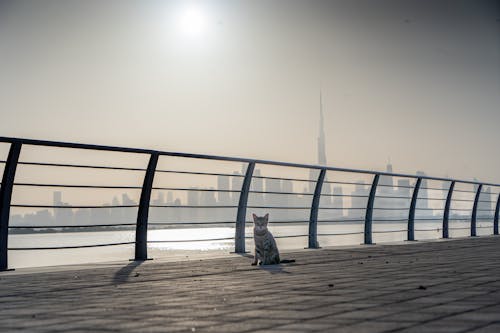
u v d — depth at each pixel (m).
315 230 10.53
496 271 6.02
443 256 8.31
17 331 3.23
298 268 6.82
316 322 3.30
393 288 4.75
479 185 15.10
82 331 3.20
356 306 3.85
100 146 7.47
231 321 3.41
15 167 6.79
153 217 8.25
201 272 6.45
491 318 3.29
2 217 6.70
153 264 7.50
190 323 3.37
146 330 3.19
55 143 7.04
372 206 11.59
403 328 3.04
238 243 9.34
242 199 9.40
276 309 3.81
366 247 10.63
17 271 6.64
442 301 3.99
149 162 8.15
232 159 9.19
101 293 4.82
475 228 15.03
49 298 4.56
